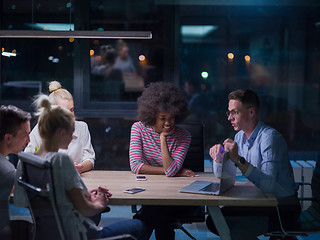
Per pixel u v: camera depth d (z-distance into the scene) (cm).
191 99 315
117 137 416
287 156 216
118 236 187
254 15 409
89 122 417
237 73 351
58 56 439
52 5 458
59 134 179
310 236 205
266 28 407
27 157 174
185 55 396
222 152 234
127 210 205
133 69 430
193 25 424
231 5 418
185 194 202
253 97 227
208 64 368
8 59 441
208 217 223
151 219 219
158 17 430
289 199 206
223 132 290
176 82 404
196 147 273
